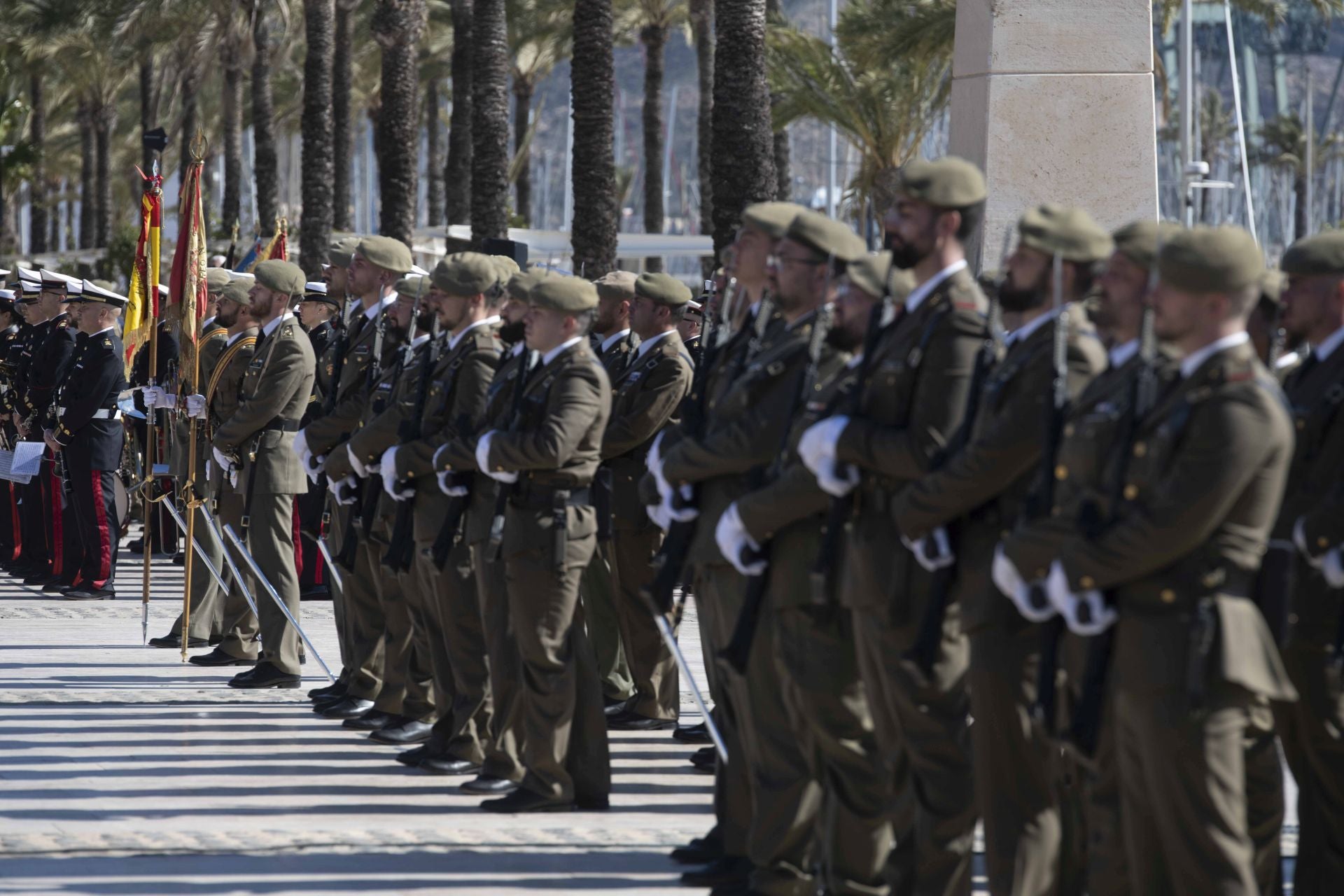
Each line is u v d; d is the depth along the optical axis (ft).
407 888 63.41
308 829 71.26
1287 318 57.31
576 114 219.20
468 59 356.59
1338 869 55.88
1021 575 47.75
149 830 70.74
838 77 314.55
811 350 58.03
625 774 82.33
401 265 93.04
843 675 57.41
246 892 62.59
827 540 54.49
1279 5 397.39
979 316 53.21
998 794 51.98
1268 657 45.27
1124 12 97.91
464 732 81.66
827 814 58.23
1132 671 45.39
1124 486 45.50
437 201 529.04
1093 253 50.93
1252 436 43.34
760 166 155.43
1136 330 48.42
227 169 423.23
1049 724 47.42
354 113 519.19
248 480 101.91
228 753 85.71
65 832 70.38
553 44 472.03
